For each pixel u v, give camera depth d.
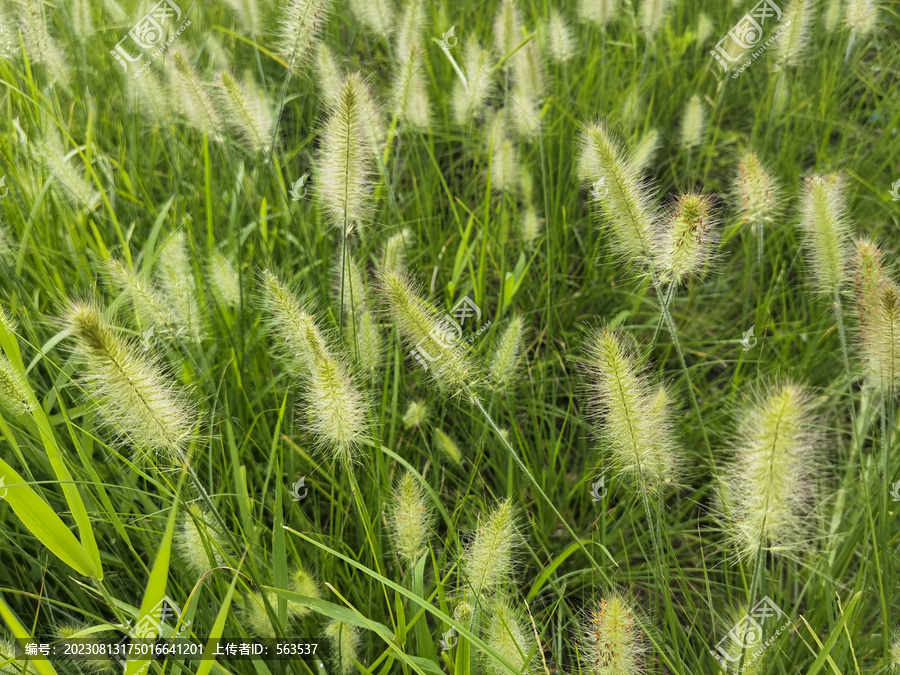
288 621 2.35
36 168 3.38
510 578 2.77
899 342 2.01
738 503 1.90
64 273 3.23
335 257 3.41
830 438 3.14
